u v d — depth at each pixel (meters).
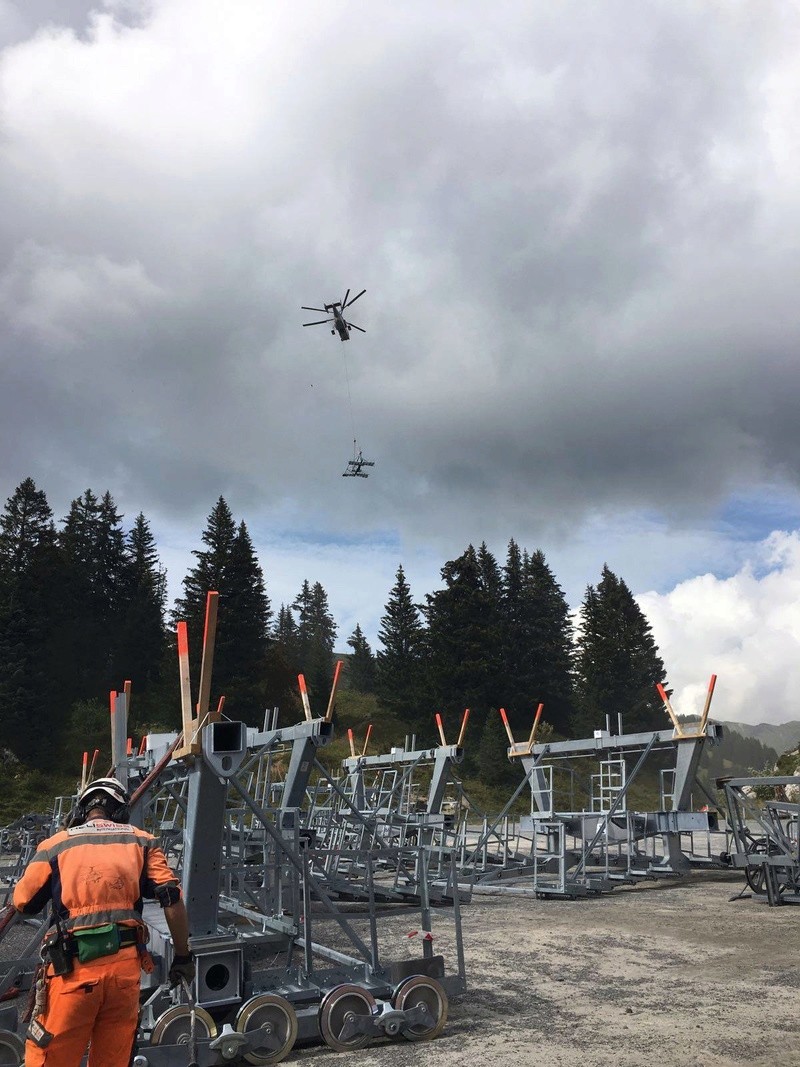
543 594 76.69
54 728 52.38
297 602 132.25
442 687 63.31
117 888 3.73
